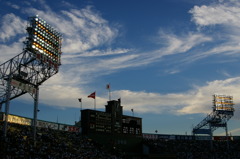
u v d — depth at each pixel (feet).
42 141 224.33
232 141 418.31
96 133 291.58
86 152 250.98
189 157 358.64
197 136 419.95
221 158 363.76
